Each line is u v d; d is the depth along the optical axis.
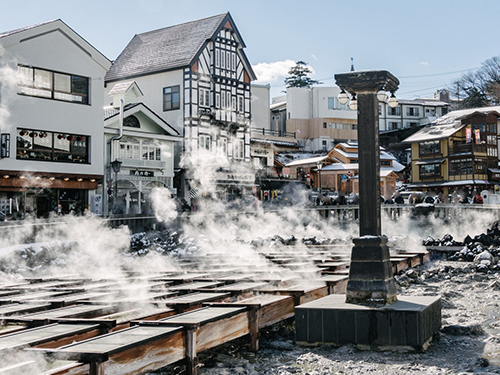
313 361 7.46
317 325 8.08
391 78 8.36
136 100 38.84
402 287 13.59
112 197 33.50
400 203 28.61
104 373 5.51
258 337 8.23
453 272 15.53
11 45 28.05
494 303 11.45
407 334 7.59
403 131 72.19
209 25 45.38
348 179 51.59
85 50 31.59
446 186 55.91
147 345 6.09
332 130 69.88
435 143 57.09
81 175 31.05
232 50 46.03
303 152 66.81
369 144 8.27
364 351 7.77
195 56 42.25
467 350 7.76
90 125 31.80
